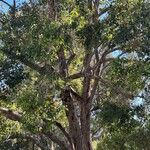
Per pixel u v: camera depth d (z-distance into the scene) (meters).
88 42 17.83
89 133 22.16
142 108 20.78
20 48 18.20
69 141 22.16
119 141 27.73
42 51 17.14
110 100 21.20
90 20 18.55
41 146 27.42
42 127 19.34
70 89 21.59
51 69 18.77
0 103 21.45
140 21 17.67
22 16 18.27
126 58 19.27
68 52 22.02
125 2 18.45
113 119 20.44
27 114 18.09
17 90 19.22
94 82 21.58
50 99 18.34
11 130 24.17
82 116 22.11
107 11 18.83
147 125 25.70
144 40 17.98
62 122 23.80
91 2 19.12
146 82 20.36
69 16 17.48
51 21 17.56
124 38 17.84
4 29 18.59
